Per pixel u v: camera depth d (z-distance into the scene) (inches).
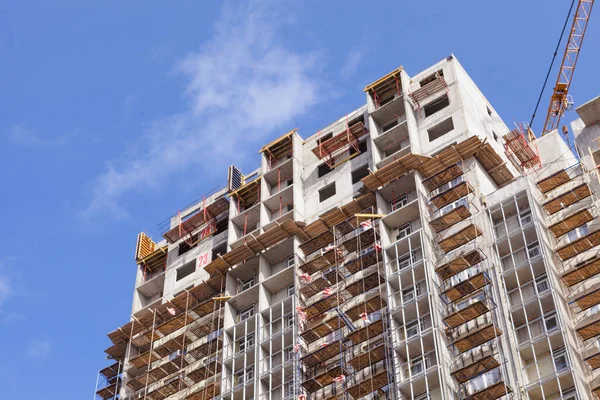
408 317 2989.7
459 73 3745.1
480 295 2935.5
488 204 3191.4
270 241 3597.4
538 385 2630.4
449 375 2770.7
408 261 3142.2
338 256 3371.1
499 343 2780.5
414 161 3378.4
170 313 3695.9
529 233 3014.3
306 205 3740.2
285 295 3449.8
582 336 2719.0
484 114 3703.3
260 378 3166.8
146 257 4215.1
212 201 4301.2
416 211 3277.6
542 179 3189.0
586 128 3353.8
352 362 2989.7
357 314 3137.3
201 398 3348.9
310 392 3078.2
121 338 3865.7
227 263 3651.6
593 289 2842.0
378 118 3784.5
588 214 2952.8
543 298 2807.6
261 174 3949.3
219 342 3452.3
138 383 3641.7
